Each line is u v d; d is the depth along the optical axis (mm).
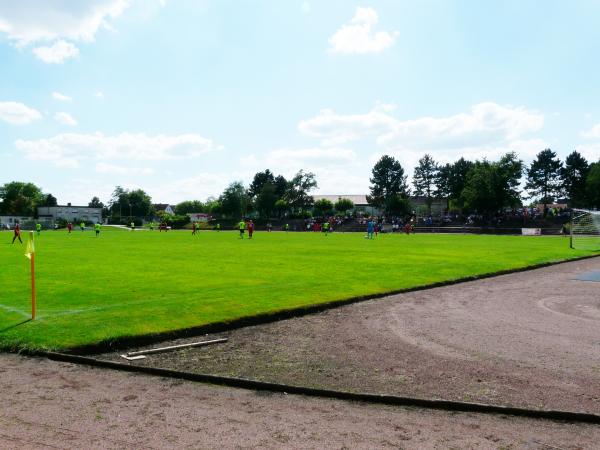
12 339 8047
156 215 163500
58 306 10828
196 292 12938
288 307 10961
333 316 10688
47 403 5492
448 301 12531
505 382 6316
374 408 5441
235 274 17188
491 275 17906
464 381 6355
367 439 4605
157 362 7246
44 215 146625
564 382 6316
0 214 148250
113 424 4902
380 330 9336
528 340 8516
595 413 5180
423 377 6516
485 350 7871
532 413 5250
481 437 4695
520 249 31844
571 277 17594
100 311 10266
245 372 6734
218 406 5453
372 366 7016
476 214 95375
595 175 95438
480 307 11727
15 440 4516
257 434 4695
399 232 82938
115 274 17125
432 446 4465
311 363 7184
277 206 122375
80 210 151375
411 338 8695
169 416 5137
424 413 5309
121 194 160750
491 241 45188
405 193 123438
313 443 4496
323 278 16062
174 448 4371
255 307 10883
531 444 4559
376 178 124562
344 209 127750
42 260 22969
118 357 7539
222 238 52688
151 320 9477
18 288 13586
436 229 82500
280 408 5410
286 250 30844
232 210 119312
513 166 89188
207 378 6348
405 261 22438
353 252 28859
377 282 15211
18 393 5828
